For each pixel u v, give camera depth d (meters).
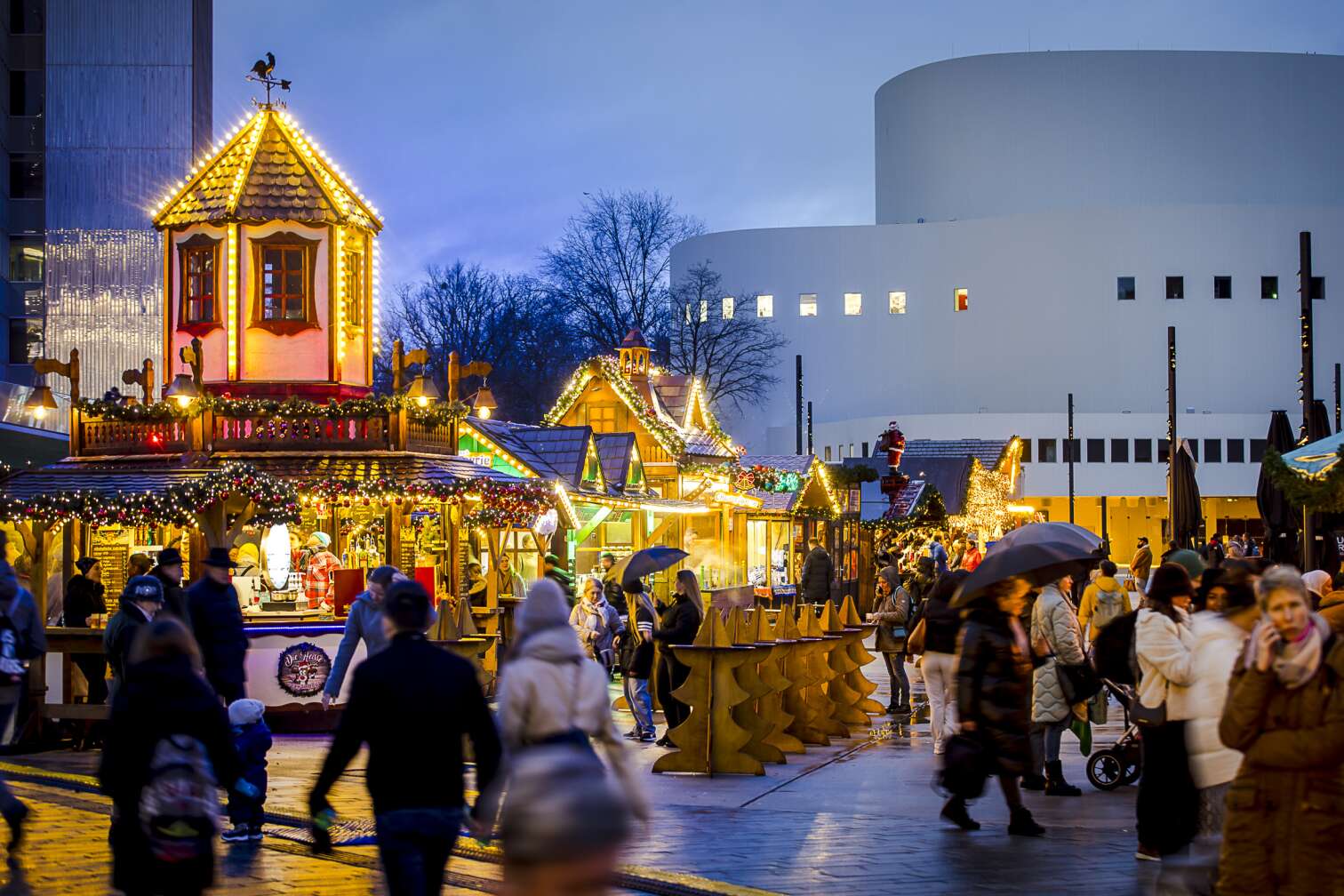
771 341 103.38
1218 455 94.31
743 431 105.25
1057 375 98.56
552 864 2.93
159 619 7.68
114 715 7.56
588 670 7.77
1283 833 6.73
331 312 20.66
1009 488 60.34
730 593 31.31
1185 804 9.85
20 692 10.80
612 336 72.94
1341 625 9.84
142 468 18.81
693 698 14.74
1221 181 103.06
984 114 104.56
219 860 10.35
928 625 15.83
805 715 17.06
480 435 26.86
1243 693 6.79
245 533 21.77
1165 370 97.00
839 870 10.00
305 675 17.50
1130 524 96.88
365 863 10.28
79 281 56.31
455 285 81.00
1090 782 13.73
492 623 20.44
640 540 30.42
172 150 56.62
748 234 104.56
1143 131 102.94
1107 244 97.62
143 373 20.95
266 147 21.00
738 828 11.62
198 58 59.28
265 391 20.47
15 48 58.47
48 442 30.98
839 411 103.12
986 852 10.61
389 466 19.22
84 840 11.03
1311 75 103.81
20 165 58.34
